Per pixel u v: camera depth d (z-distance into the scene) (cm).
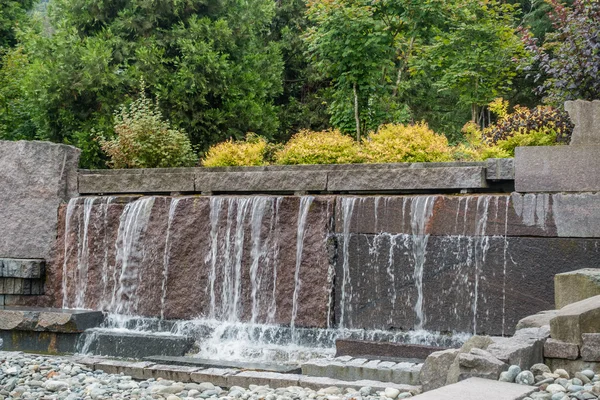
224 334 929
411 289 855
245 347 894
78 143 1944
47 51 2016
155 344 897
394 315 862
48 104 1962
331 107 1530
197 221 986
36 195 1140
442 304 838
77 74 1948
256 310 935
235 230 959
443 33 1773
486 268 816
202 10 2209
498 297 809
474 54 1720
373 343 791
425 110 2394
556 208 783
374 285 876
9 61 2195
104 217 1062
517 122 1103
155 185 1060
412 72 1917
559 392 442
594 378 473
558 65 1059
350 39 1445
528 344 502
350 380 664
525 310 794
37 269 1101
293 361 844
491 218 816
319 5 1463
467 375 482
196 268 980
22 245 1139
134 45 2062
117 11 2134
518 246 802
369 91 1495
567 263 776
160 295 999
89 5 2112
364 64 1448
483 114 2041
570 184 783
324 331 883
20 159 1160
